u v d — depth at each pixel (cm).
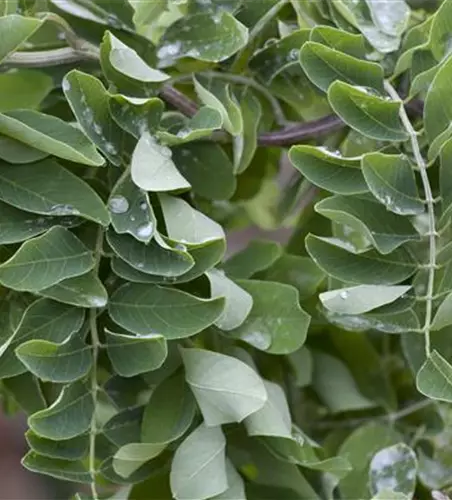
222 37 79
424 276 77
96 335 75
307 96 82
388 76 80
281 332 78
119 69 77
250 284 78
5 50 75
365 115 76
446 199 76
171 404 77
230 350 80
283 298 78
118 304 75
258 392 76
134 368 75
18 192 75
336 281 78
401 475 80
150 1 79
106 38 76
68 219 75
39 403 79
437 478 84
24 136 74
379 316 76
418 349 80
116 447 78
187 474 76
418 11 84
